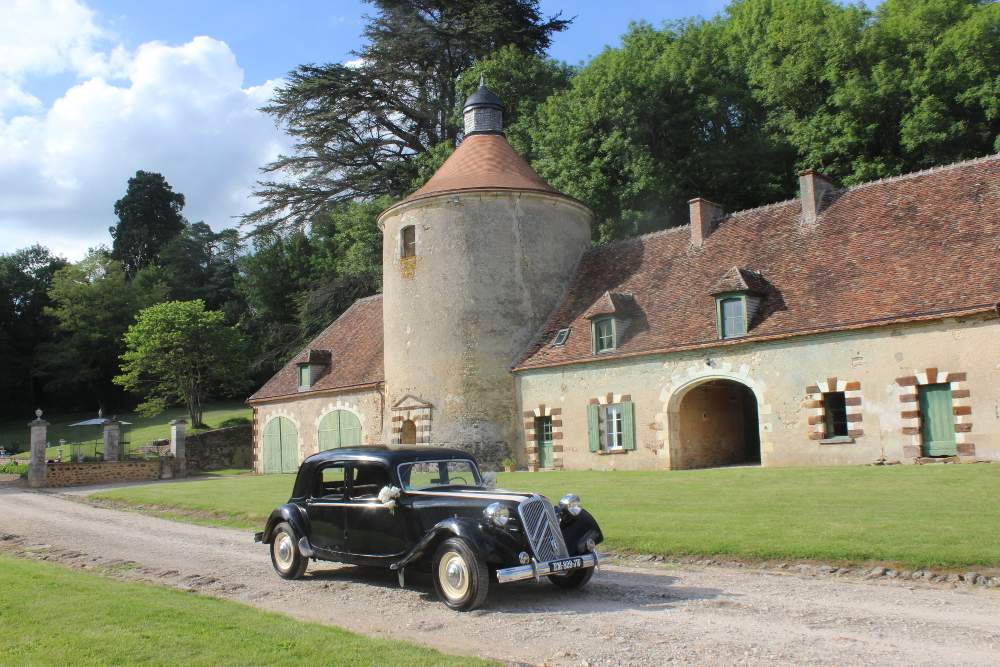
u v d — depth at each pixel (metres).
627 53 36.50
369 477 9.88
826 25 34.38
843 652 6.35
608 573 9.92
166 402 52.41
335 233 58.12
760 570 9.60
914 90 31.25
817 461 19.94
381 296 37.22
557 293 28.30
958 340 17.97
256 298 61.62
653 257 26.94
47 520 17.81
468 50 46.88
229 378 51.97
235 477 30.58
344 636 6.75
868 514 11.81
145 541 14.02
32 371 67.38
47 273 76.19
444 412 27.00
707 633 7.02
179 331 48.59
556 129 36.22
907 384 18.64
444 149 44.50
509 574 8.20
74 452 36.78
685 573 9.68
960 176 21.67
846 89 31.73
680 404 23.36
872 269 20.73
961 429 17.72
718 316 22.16
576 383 25.23
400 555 9.31
